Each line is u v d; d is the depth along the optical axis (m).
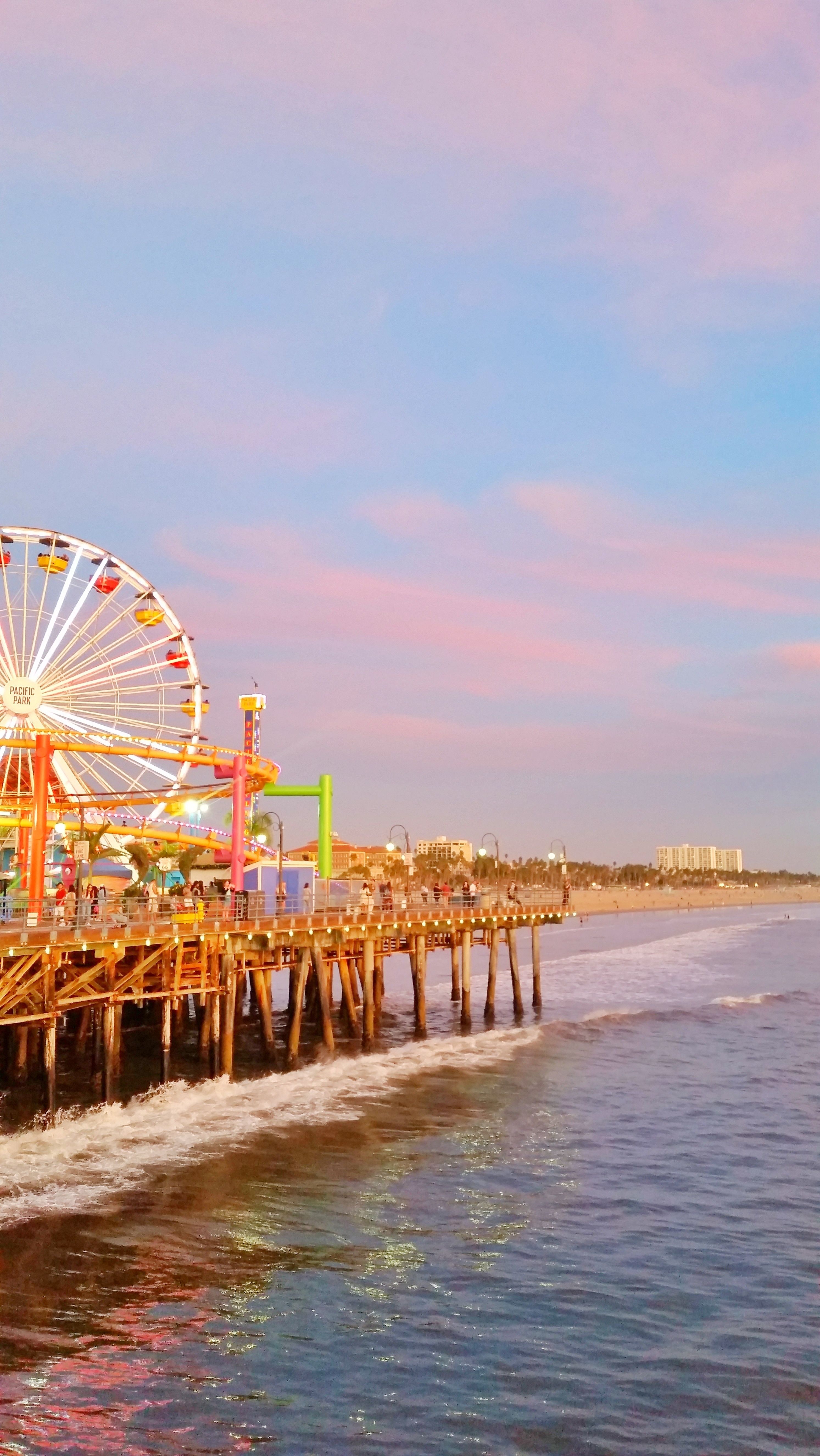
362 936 45.00
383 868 162.62
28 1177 25.92
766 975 88.62
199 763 47.28
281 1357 17.75
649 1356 18.23
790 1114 36.16
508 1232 24.02
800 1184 28.05
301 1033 48.16
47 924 33.66
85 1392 16.39
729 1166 29.77
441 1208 25.41
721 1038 52.56
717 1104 37.53
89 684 58.47
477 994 72.62
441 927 50.78
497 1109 35.62
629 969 96.12
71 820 54.25
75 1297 19.50
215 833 60.44
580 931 179.62
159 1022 48.59
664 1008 64.38
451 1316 19.56
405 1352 18.11
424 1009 49.66
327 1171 27.64
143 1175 26.44
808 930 163.62
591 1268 22.05
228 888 41.81
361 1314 19.50
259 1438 15.40
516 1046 48.19
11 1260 20.95
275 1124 32.00
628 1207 25.97
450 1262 22.12
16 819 49.06
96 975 32.78
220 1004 37.25
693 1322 19.59
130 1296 19.70
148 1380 16.83
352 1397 16.61
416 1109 35.00
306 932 41.53
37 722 56.31
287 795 57.09
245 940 38.38
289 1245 22.56
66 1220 23.20
